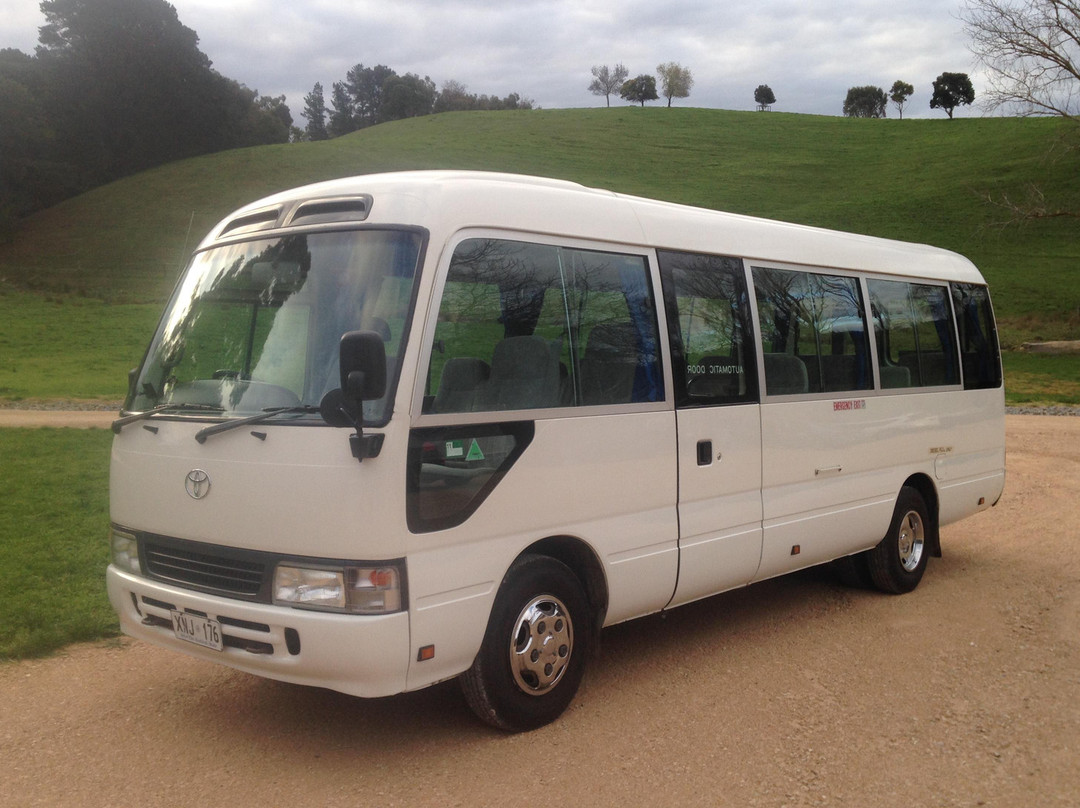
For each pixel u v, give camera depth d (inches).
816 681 223.1
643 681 223.3
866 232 2385.6
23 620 253.8
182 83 3885.3
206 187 2945.4
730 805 161.0
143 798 163.0
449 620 172.9
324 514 163.6
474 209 185.2
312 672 165.3
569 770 174.7
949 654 243.0
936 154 3201.3
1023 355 1449.3
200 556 180.5
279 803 161.5
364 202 185.0
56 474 494.6
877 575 299.7
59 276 2212.1
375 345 156.3
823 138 3661.4
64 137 3590.1
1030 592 303.6
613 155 3334.2
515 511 185.5
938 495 315.9
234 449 174.2
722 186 2940.5
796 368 259.4
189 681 221.6
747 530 240.5
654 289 220.4
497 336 185.6
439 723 197.3
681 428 221.8
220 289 197.2
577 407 199.2
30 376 1139.3
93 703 207.2
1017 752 182.4
